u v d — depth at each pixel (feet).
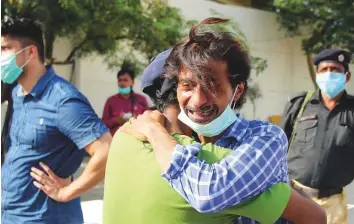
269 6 45.55
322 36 42.16
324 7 40.50
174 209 5.32
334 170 12.70
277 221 5.62
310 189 12.87
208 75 5.22
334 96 13.03
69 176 8.93
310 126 13.12
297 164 13.05
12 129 8.87
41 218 8.59
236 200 5.13
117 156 5.83
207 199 5.06
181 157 5.23
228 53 5.30
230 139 5.61
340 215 12.76
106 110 23.56
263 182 5.18
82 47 26.99
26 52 8.68
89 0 24.23
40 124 8.53
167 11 28.25
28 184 8.63
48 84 8.68
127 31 27.27
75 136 8.48
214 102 5.33
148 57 27.89
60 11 23.61
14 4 22.09
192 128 5.62
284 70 46.78
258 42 44.78
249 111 44.93
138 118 5.90
